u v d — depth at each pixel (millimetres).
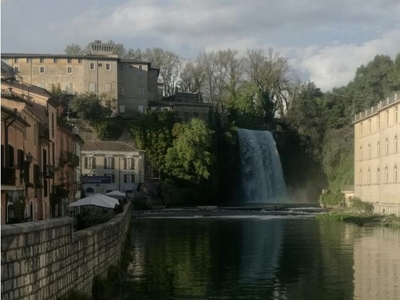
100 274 25438
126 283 30078
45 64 126375
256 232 60531
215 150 129625
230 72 161000
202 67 162250
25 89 54500
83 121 117125
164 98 147750
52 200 55906
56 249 18109
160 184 116688
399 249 44656
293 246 47219
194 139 118188
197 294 27516
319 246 47062
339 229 63812
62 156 65000
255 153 136375
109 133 118125
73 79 126750
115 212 51688
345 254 41906
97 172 109938
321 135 140625
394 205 79812
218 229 64688
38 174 48281
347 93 148250
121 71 131875
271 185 137625
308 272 33844
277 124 150375
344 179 118438
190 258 39875
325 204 110750
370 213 86562
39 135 49250
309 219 81375
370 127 93875
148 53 165500
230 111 150375
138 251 44031
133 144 118938
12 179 36062
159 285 29641
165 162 119125
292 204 122750
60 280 18547
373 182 91500
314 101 143625
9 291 14305
